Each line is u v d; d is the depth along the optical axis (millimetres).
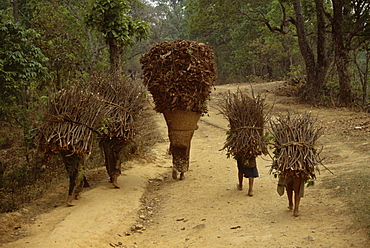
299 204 6312
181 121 8617
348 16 19719
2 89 11586
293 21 22344
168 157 11766
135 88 8406
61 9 23719
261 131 7223
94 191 7809
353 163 8414
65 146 6566
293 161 5645
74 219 6188
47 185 8695
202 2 22766
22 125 11914
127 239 5844
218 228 5738
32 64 11711
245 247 4809
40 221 6328
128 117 8156
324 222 5305
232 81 46219
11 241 5523
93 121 6961
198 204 7102
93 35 25844
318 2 20594
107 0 11898
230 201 7027
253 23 38906
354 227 4879
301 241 4699
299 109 18766
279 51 36812
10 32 11531
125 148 8188
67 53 15484
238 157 7316
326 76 21188
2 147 14133
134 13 35719
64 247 5188
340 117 15555
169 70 8250
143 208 7289
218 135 14664
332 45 20625
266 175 8805
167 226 6246
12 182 9195
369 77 22047
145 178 9281
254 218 5949
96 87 8039
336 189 6633
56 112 6832
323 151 10125
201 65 8188
